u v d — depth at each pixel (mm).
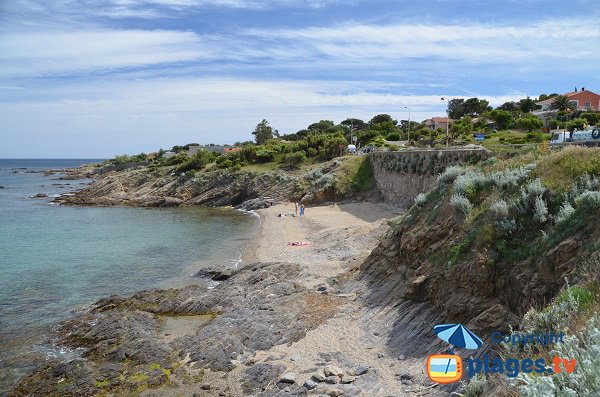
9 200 94375
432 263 20766
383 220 45688
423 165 51125
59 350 21875
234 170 90125
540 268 15547
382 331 19891
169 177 99250
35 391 18094
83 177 165125
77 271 35625
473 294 17516
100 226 59125
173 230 54906
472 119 101938
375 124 144500
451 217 22109
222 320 23797
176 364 19641
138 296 28375
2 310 27031
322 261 33688
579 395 6562
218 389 17484
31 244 46562
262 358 19500
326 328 21562
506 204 18922
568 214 16188
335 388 16031
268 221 59031
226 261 38219
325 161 88438
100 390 17922
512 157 25031
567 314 10438
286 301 25281
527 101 106562
